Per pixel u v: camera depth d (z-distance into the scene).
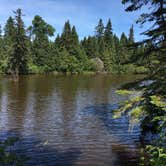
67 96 43.62
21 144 19.89
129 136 22.25
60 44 111.06
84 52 111.94
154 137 21.33
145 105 18.58
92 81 70.88
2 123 25.88
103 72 110.31
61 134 22.72
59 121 27.11
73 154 18.30
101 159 17.52
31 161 16.91
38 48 100.88
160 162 11.95
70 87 56.16
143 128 22.09
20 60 78.88
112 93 48.00
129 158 17.62
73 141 20.98
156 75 17.88
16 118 27.94
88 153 18.52
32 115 29.44
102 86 59.12
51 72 101.56
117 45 120.00
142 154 17.47
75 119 28.08
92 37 119.62
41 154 18.09
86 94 46.22
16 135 22.16
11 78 74.62
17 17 78.12
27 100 38.84
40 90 50.16
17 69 77.62
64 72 104.81
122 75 97.88
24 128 24.30
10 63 78.62
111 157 17.86
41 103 36.75
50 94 45.34
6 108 32.88
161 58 17.55
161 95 17.34
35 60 99.19
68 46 110.31
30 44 99.62
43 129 24.12
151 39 18.03
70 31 111.06
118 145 20.17
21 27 78.69
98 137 22.05
